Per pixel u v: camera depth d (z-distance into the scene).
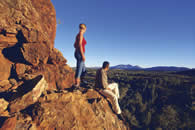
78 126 2.56
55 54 5.13
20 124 2.02
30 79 3.50
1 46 3.86
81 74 4.25
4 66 3.67
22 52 4.05
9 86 3.21
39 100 2.67
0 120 2.01
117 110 3.78
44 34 4.95
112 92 4.12
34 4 5.90
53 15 7.16
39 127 2.16
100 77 3.89
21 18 4.43
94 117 3.08
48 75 4.44
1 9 3.95
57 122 2.39
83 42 3.82
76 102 3.11
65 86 4.88
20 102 2.37
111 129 3.24
